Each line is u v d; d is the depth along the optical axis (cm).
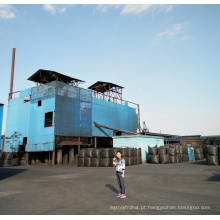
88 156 2164
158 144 3019
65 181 1055
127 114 4341
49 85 3002
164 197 640
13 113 3403
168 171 1402
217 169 1421
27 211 521
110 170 1612
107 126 3450
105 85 4175
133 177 1134
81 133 3194
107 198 644
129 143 2686
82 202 601
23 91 3366
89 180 1067
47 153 2989
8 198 688
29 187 904
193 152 2800
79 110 3231
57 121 2850
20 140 3172
